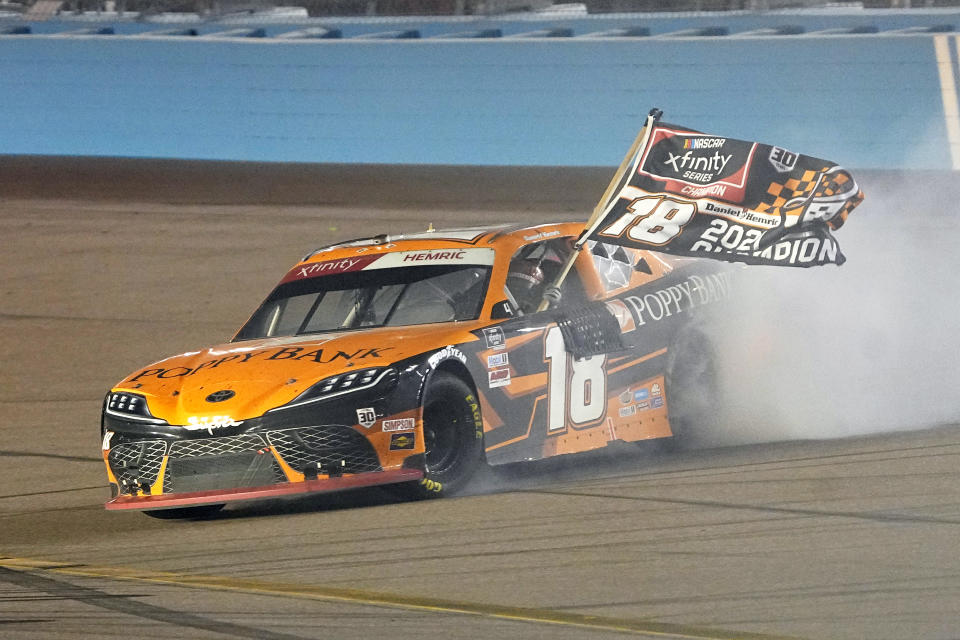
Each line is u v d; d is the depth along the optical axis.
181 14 156.50
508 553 18.58
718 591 15.88
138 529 23.28
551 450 25.48
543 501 22.44
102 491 27.36
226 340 47.91
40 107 135.62
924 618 14.30
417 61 118.44
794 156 29.62
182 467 23.11
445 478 23.62
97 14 160.62
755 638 13.94
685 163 28.97
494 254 26.81
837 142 95.88
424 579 17.41
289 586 17.53
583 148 106.31
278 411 22.67
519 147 108.56
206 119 126.00
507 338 24.92
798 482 22.81
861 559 17.03
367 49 121.12
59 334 50.66
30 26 159.00
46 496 27.06
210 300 55.62
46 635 15.48
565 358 25.89
